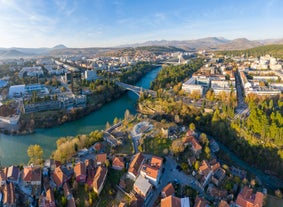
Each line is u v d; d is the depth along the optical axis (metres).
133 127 199.88
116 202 121.31
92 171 138.38
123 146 171.75
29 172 134.12
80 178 132.25
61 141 180.88
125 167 144.12
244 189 128.25
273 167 163.62
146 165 136.62
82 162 143.62
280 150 163.88
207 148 161.75
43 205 115.19
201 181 134.88
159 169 136.00
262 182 153.25
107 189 129.38
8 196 118.31
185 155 158.25
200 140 175.38
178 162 152.88
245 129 195.75
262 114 197.25
